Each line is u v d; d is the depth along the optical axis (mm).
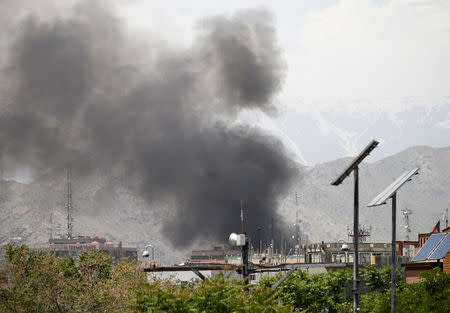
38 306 67125
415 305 61812
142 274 66812
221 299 40906
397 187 41812
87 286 71125
